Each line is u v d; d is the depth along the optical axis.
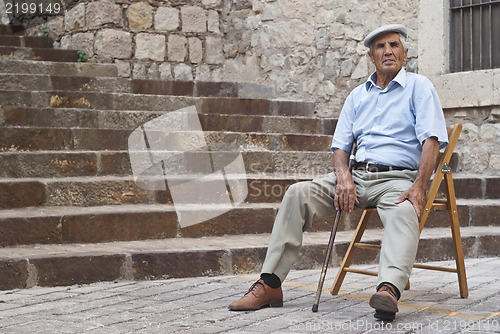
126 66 8.12
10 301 3.56
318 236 5.02
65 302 3.54
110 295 3.72
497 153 6.76
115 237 4.66
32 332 2.90
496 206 5.81
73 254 4.06
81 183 5.07
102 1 8.04
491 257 5.17
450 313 3.24
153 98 6.99
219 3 8.66
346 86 7.88
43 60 7.99
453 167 7.00
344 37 7.88
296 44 8.09
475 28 7.08
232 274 4.39
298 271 4.51
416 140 3.58
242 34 8.52
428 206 3.46
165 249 4.33
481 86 6.80
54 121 6.24
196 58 8.52
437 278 4.23
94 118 6.38
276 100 7.55
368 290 3.88
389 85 3.62
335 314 3.25
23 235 4.41
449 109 7.20
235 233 5.05
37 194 4.96
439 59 7.25
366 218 3.75
